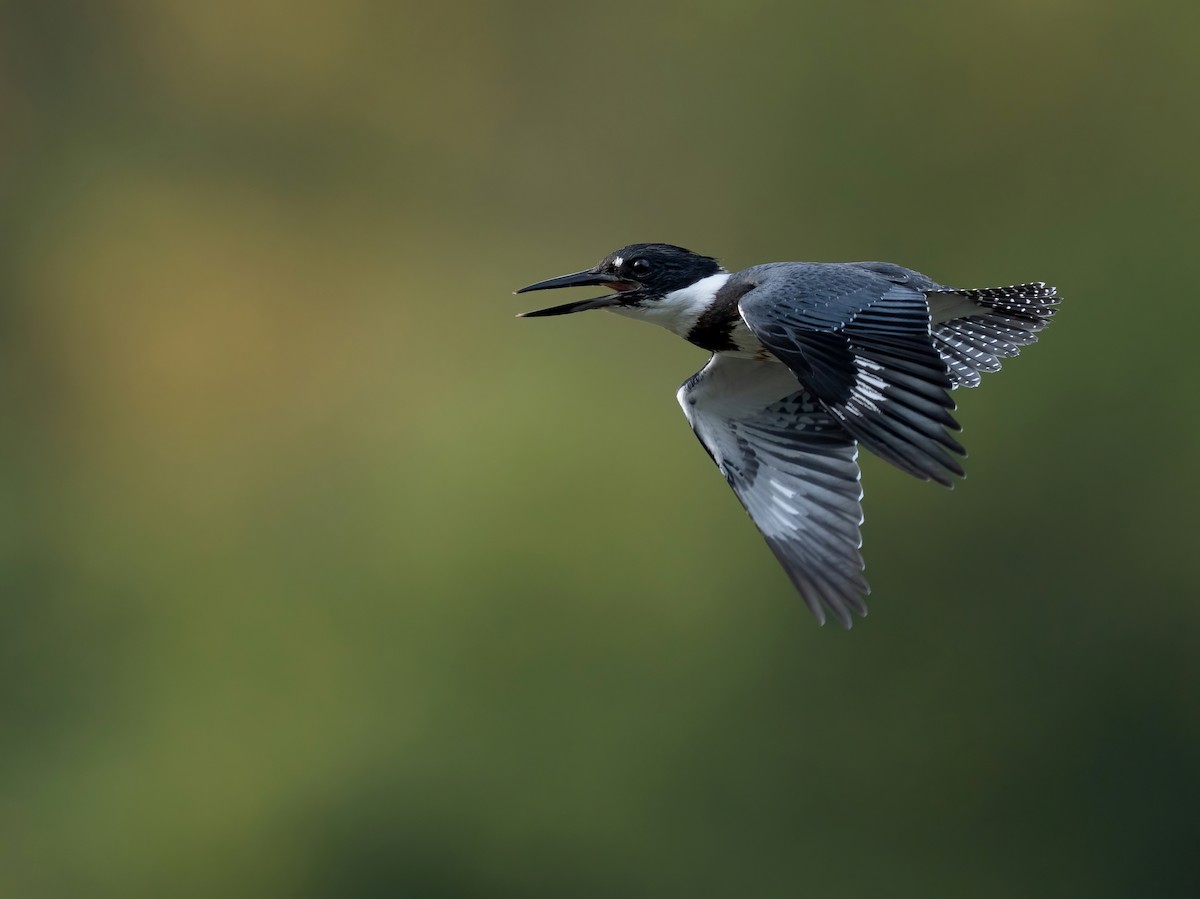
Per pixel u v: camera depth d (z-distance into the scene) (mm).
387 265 22547
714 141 21281
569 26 22656
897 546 16531
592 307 7941
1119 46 19766
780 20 20828
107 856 14633
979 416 16922
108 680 16078
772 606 15375
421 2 23531
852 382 6312
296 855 14258
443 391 19719
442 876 13992
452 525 15969
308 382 21156
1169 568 16266
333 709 14852
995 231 19516
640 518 15945
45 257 23203
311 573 16188
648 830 14188
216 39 24297
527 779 14328
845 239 20188
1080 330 17391
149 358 21984
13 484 19000
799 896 14625
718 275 7875
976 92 20016
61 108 24297
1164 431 16656
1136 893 15539
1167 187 19062
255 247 23078
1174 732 15883
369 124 23422
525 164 22672
